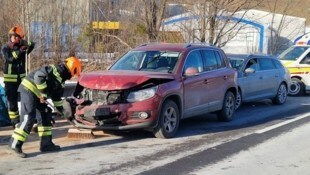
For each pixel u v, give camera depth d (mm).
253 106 14453
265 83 14070
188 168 6973
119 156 7582
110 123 8500
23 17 18469
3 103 9648
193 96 9609
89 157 7469
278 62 15172
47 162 7105
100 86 8570
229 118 11266
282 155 7945
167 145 8469
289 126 10734
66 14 20266
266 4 25141
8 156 7371
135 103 8406
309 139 9273
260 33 27797
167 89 8750
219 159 7559
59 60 19562
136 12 19750
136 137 9078
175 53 9703
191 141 8867
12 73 9008
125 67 9773
